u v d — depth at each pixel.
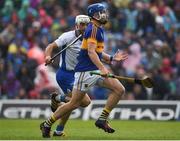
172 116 42.50
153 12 56.78
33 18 54.84
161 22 56.34
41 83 48.28
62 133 28.67
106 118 27.08
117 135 29.17
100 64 26.06
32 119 42.31
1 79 49.44
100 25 26.66
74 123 38.16
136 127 35.25
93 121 40.06
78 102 26.91
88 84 26.69
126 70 50.50
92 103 42.38
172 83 50.03
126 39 53.22
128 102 42.75
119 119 42.56
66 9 56.88
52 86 48.19
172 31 55.59
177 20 58.94
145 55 51.62
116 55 28.77
